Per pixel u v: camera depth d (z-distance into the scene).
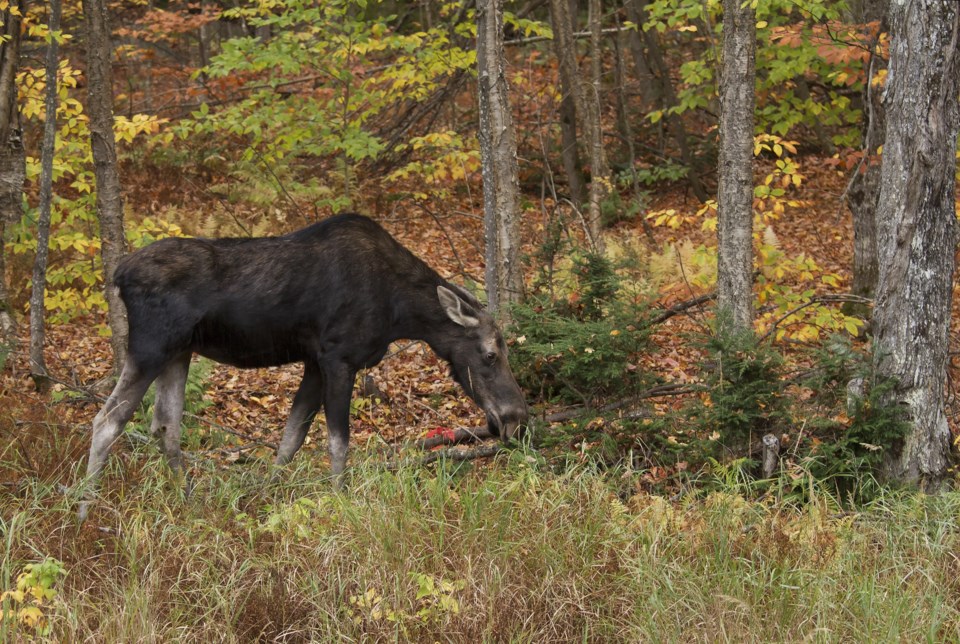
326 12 20.00
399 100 26.31
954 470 11.27
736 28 12.16
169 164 25.78
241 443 12.46
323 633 7.92
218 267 10.26
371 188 26.12
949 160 10.61
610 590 8.50
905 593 8.30
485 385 11.07
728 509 9.48
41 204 13.97
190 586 8.40
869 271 18.06
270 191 23.09
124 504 9.42
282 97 25.33
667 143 31.20
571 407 12.74
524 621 8.01
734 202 12.34
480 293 15.49
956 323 18.67
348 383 10.56
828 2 18.41
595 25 22.48
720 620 7.80
